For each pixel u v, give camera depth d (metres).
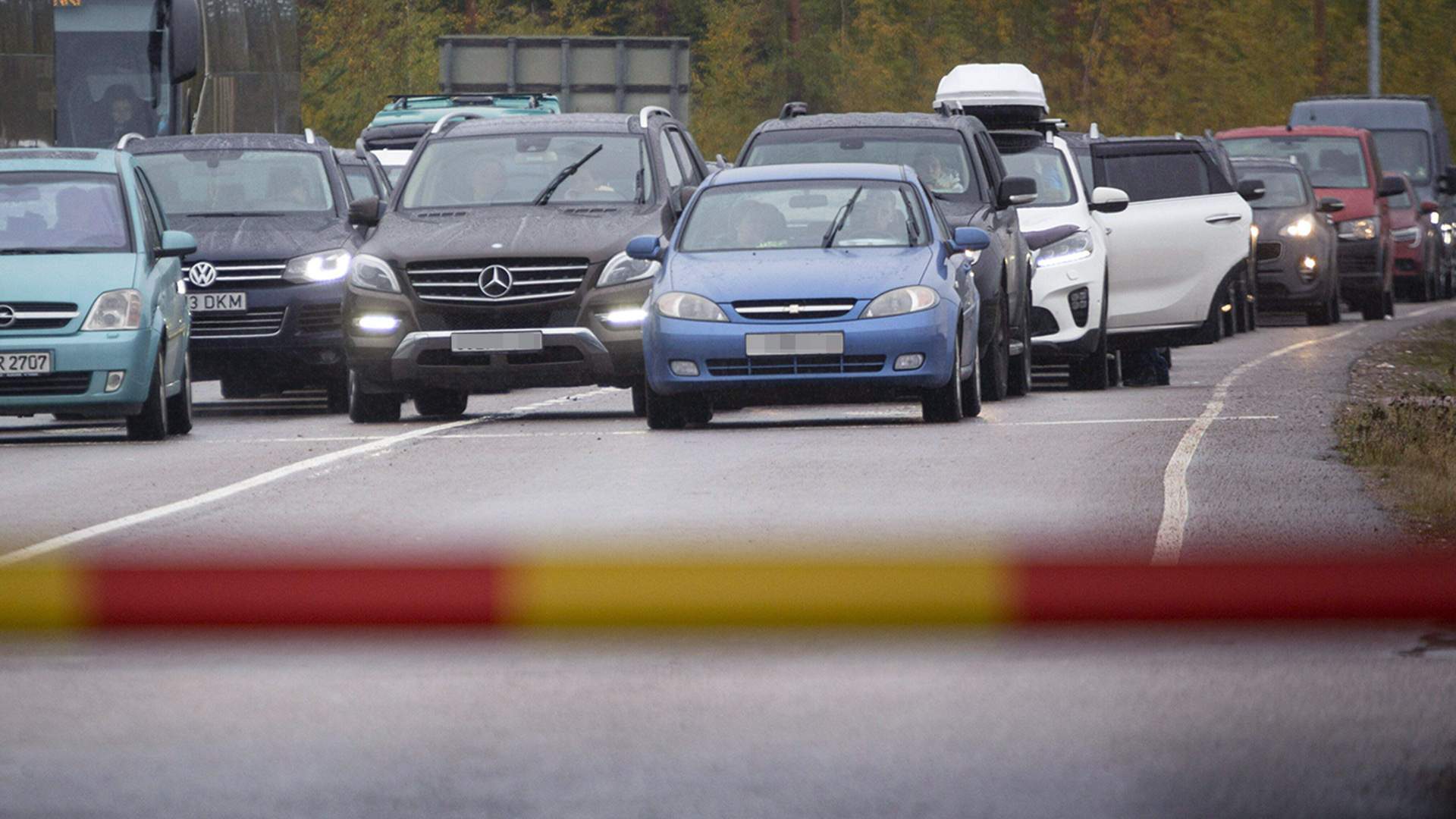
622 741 22.89
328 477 51.28
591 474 50.69
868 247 66.19
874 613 21.14
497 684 25.83
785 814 19.91
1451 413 57.50
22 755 22.55
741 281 63.66
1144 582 21.20
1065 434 59.16
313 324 80.94
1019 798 20.44
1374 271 149.38
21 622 20.98
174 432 69.50
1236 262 90.50
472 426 67.69
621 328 70.94
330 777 21.48
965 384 66.25
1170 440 56.75
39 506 46.75
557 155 76.56
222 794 20.89
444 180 76.00
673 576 21.64
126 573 22.02
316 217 83.88
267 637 29.08
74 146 97.62
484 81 177.75
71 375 64.94
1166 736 22.81
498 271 70.94
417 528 40.88
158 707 24.78
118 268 66.44
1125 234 88.06
